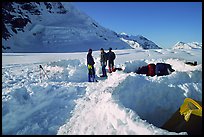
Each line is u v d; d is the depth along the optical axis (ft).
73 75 53.31
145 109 27.84
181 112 24.08
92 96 30.68
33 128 25.36
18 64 81.66
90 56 50.06
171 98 29.53
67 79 51.08
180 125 23.29
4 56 119.14
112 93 25.73
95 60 78.43
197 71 35.14
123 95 26.68
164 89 29.73
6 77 50.11
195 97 30.27
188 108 23.76
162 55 115.14
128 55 114.52
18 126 25.95
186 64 54.80
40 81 46.47
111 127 21.25
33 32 609.42
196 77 34.24
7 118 26.16
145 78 31.30
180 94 30.01
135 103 27.25
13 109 27.73
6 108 27.35
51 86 37.22
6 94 30.35
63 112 29.30
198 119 22.98
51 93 34.71
